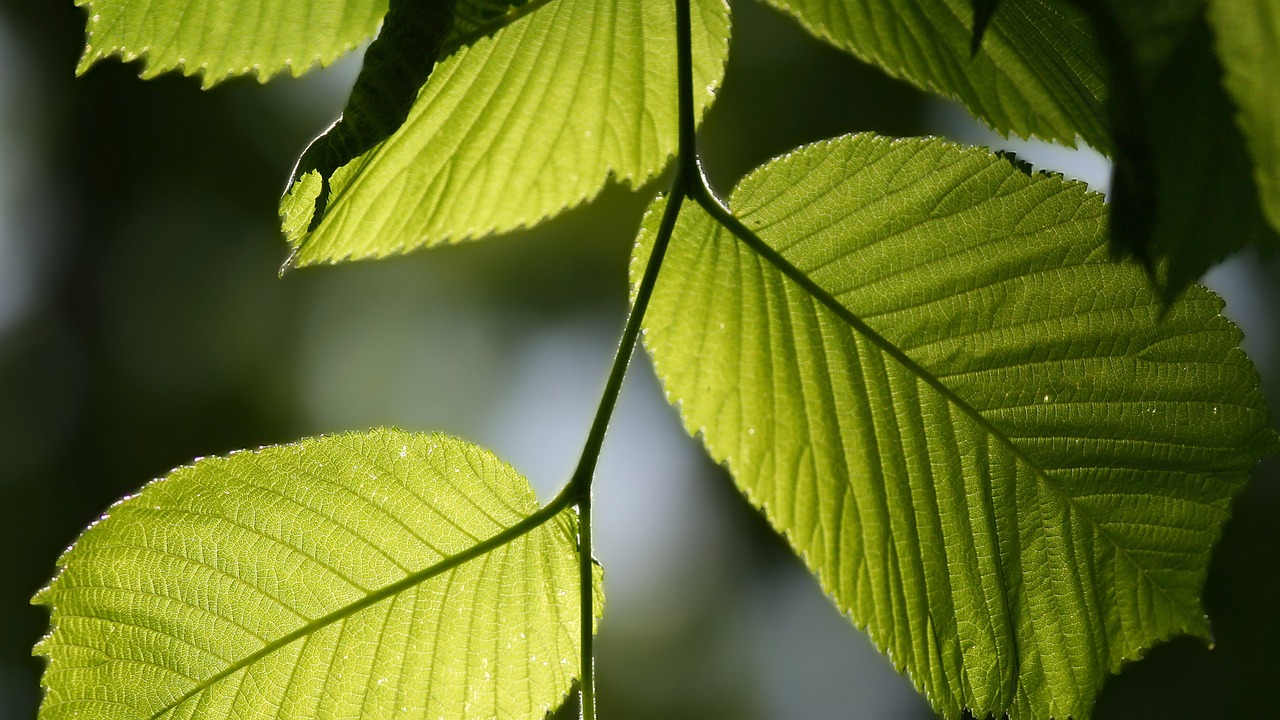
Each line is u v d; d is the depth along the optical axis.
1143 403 0.65
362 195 0.65
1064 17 0.62
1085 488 0.65
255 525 0.65
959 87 0.65
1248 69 0.60
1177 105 0.61
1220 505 0.65
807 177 0.65
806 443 0.65
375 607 0.65
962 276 0.65
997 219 0.65
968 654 0.65
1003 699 0.65
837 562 0.65
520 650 0.65
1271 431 0.64
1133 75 0.61
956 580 0.65
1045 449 0.65
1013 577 0.65
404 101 0.63
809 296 0.65
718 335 0.65
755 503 0.65
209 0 0.64
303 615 0.65
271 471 0.64
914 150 0.65
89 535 0.64
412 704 0.65
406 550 0.65
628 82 0.65
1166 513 0.65
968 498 0.65
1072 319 0.65
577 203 0.66
